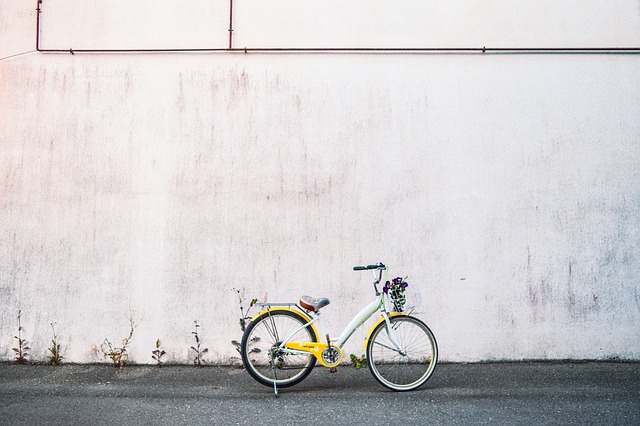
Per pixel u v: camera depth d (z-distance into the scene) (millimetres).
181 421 4762
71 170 6391
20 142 6426
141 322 6316
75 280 6348
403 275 6285
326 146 6367
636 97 6352
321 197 6344
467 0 6406
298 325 5578
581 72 6375
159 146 6391
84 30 6469
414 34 6402
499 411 4949
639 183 6305
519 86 6375
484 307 6281
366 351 5562
